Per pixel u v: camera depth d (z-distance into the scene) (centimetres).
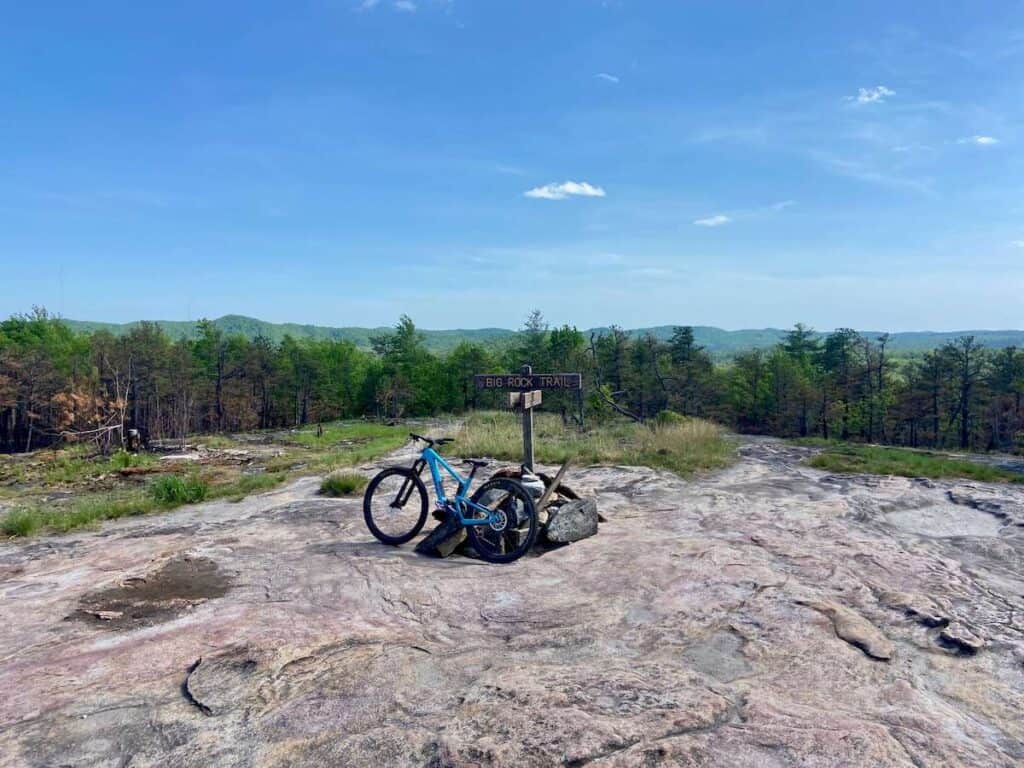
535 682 329
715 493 849
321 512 788
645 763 258
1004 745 271
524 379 757
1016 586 473
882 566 509
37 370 4241
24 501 1127
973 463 1236
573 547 580
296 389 5853
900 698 311
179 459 1738
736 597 442
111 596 491
